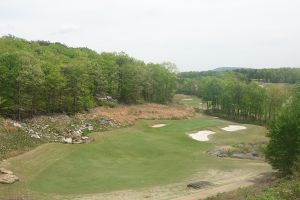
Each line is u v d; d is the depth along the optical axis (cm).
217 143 6156
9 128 4844
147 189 3469
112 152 4947
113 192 3350
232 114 10512
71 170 3972
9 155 4103
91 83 7950
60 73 6569
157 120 7819
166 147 5522
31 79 5644
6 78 5519
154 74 10975
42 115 6125
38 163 4012
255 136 6900
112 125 6556
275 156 3806
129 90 9394
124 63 10150
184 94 17012
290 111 3906
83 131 5828
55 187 3397
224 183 3716
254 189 2972
